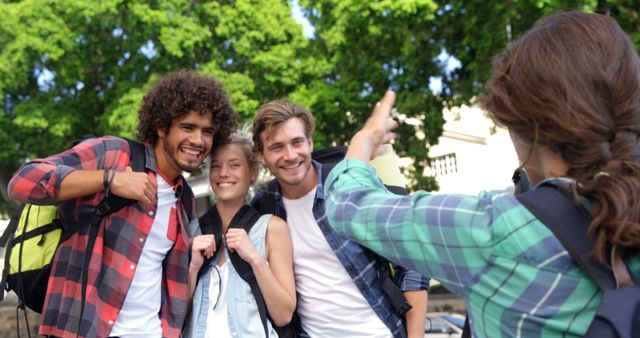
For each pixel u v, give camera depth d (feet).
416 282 8.70
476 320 3.59
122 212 8.14
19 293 7.86
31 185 7.41
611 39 3.49
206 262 8.77
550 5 28.40
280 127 8.54
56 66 49.96
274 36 49.65
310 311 8.75
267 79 48.98
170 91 8.42
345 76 43.98
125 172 7.72
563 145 3.45
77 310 7.59
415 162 48.52
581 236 3.21
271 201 9.24
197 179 46.98
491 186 84.89
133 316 8.11
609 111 3.35
